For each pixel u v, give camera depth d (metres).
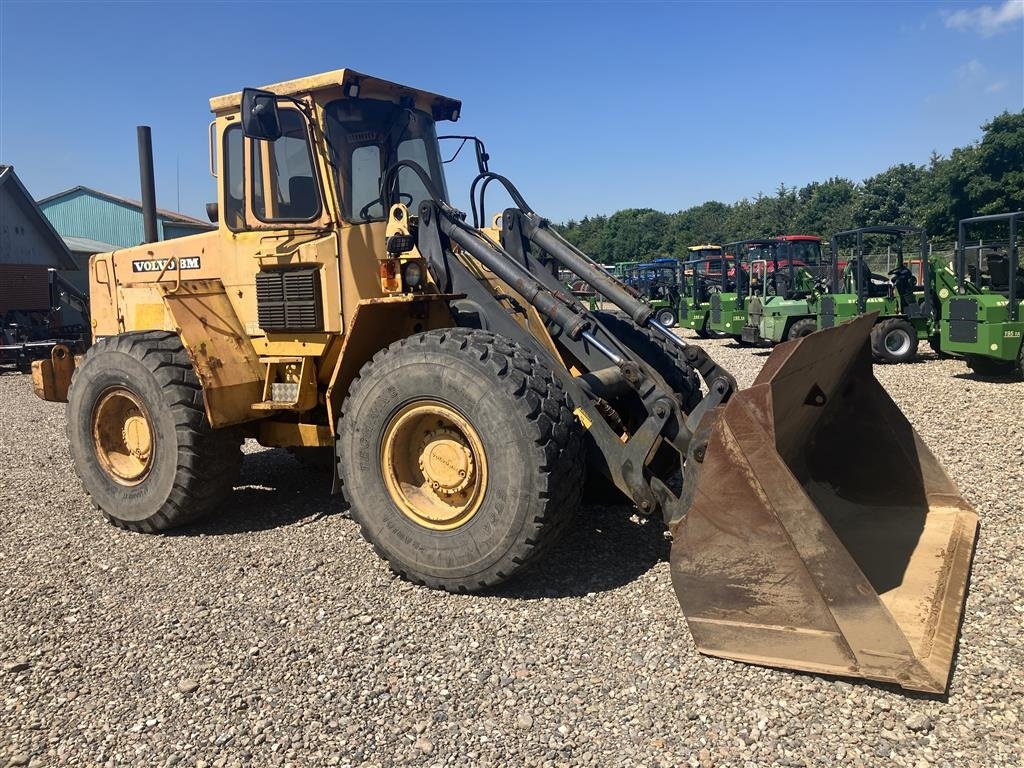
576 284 5.07
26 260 24.00
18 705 2.79
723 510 2.88
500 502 3.40
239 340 4.74
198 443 4.54
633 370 3.56
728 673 2.81
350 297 4.36
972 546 3.62
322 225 4.36
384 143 4.63
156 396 4.54
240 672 2.97
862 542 3.64
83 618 3.49
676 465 4.11
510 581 3.71
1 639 3.30
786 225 54.78
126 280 5.69
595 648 3.05
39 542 4.56
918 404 8.25
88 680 2.96
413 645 3.13
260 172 4.59
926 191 37.00
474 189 4.81
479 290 4.05
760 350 16.39
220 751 2.49
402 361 3.65
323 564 4.06
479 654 3.04
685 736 2.47
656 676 2.82
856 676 2.67
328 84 4.24
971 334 10.42
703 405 3.65
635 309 4.07
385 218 4.55
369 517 3.79
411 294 4.22
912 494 4.03
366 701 2.74
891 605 3.01
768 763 2.33
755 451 2.79
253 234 4.65
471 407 3.44
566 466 3.38
